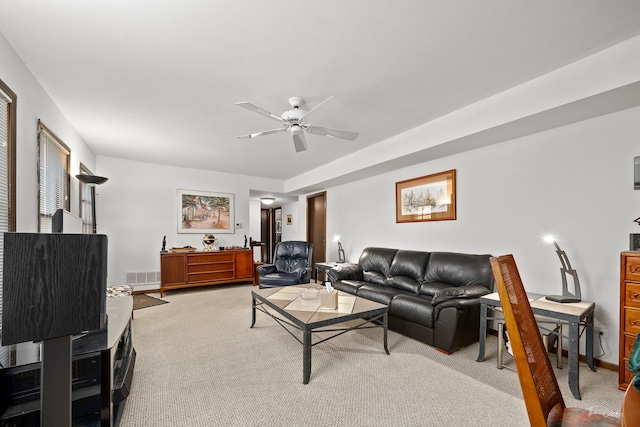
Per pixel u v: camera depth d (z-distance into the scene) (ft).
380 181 16.10
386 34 6.11
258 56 6.89
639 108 7.48
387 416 5.85
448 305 8.77
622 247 7.78
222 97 8.96
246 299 15.58
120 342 6.89
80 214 12.53
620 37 6.17
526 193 9.83
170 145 13.98
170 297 16.11
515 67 7.33
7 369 4.76
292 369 7.78
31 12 5.42
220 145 13.92
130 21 5.70
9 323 2.69
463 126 9.77
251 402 6.30
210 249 18.78
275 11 5.45
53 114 9.11
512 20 5.67
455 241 12.18
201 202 19.45
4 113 6.21
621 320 6.73
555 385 3.53
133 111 9.96
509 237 10.30
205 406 6.16
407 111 10.04
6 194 6.26
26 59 6.94
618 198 7.86
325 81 8.02
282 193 23.16
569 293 8.09
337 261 18.88
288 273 16.33
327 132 9.43
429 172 13.28
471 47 6.53
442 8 5.38
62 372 3.03
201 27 5.89
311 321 7.41
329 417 5.82
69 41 6.30
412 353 8.80
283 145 13.96
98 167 16.08
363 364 8.06
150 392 6.66
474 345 9.40
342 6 5.34
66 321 2.96
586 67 6.88
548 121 8.46
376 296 11.26
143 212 17.48
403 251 13.39
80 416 5.17
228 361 8.22
